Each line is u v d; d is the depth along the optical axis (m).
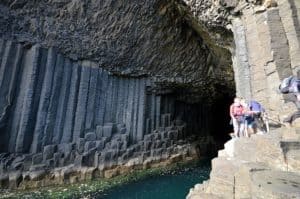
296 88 6.39
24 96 13.59
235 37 11.99
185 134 23.56
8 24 13.70
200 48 20.52
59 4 15.03
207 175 17.98
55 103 14.60
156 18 17.83
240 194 4.71
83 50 16.11
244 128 8.04
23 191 12.54
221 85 23.45
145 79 19.86
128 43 17.84
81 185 14.26
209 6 13.18
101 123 16.75
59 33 15.15
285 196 3.44
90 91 16.31
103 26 16.62
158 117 20.89
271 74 8.84
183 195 13.95
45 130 13.97
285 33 8.97
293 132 5.20
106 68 17.42
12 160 12.84
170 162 20.38
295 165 4.45
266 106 8.77
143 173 17.59
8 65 13.41
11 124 13.36
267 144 5.15
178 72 20.91
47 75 14.32
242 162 5.55
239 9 11.52
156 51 19.22
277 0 9.58
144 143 18.88
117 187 14.84
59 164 14.12
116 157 16.64
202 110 26.61
